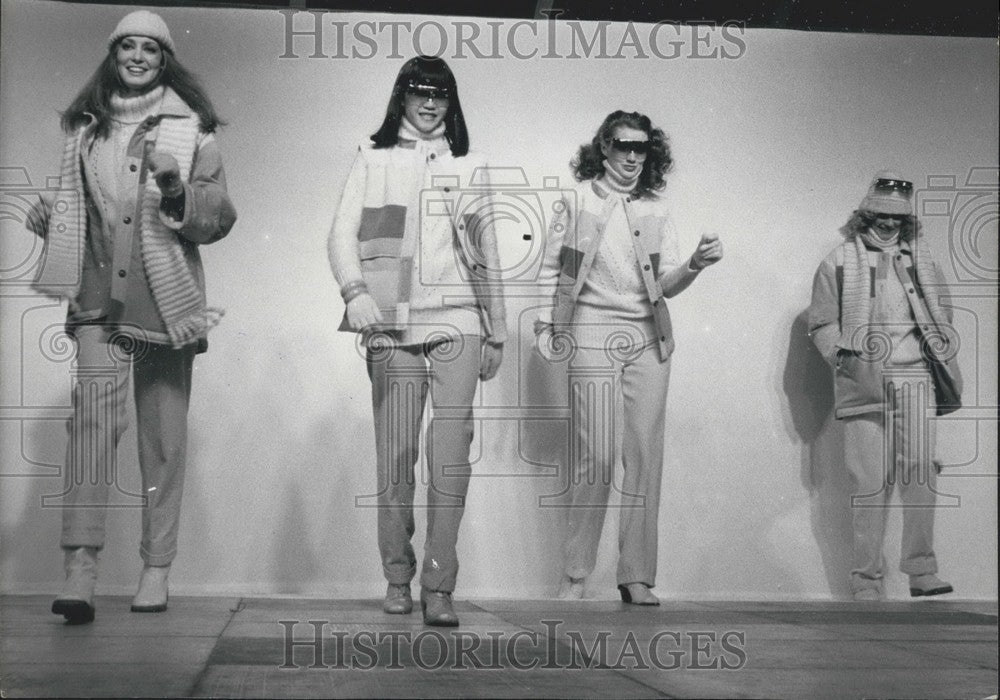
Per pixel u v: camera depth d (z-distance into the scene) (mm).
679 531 3967
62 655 2656
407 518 3455
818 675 2686
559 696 2326
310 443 3787
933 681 2646
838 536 4027
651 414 3926
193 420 3736
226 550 3748
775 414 4016
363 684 2402
